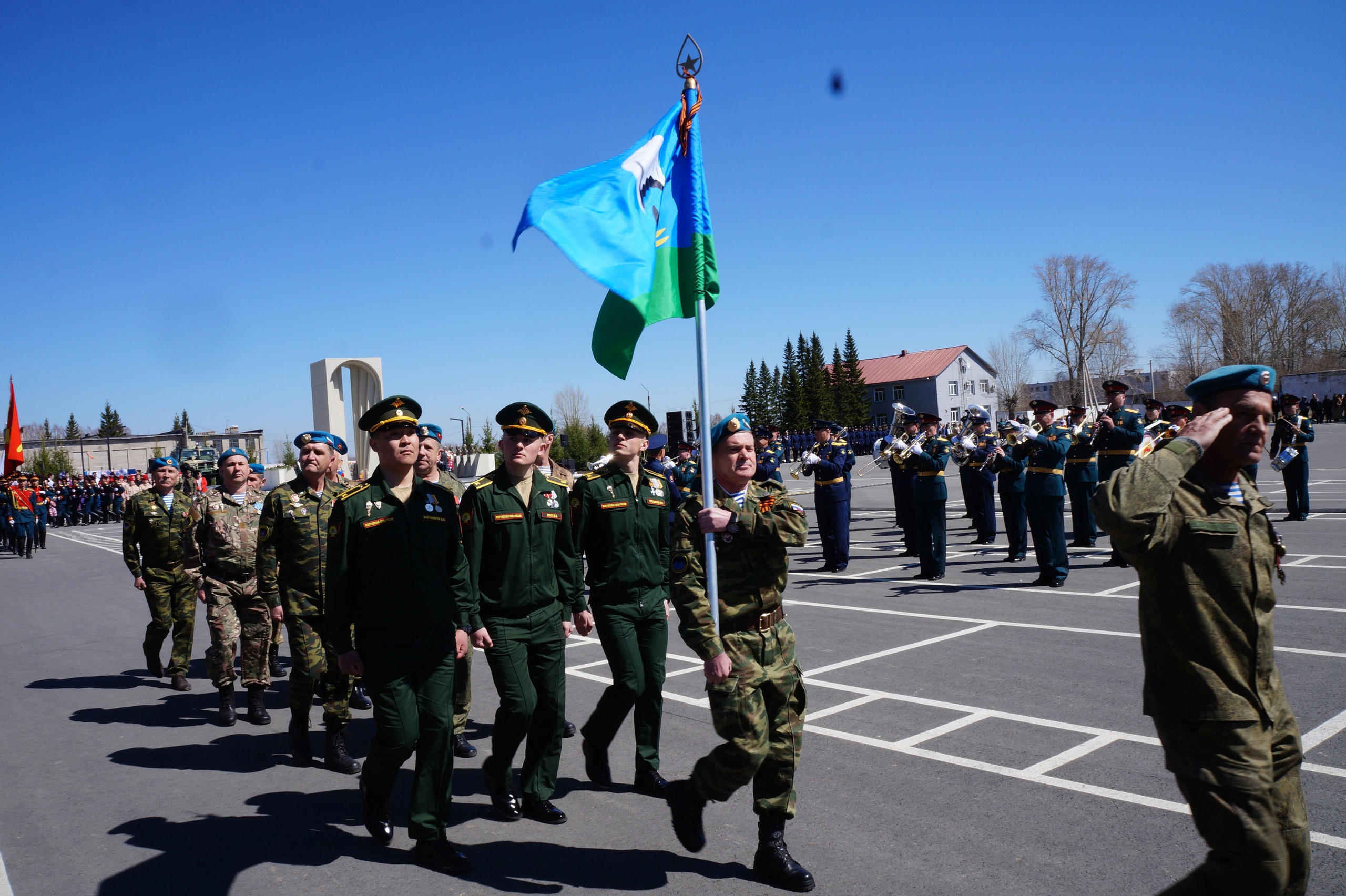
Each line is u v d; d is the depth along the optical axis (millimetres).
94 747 6102
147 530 7699
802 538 3678
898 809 4402
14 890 3969
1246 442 2785
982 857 3850
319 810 4863
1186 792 2732
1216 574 2711
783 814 3748
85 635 10531
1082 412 13133
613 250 4023
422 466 6145
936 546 11125
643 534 4977
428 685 4152
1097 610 8648
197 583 7961
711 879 3828
